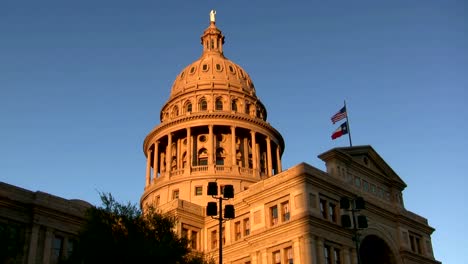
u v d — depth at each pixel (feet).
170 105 349.00
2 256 140.56
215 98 338.54
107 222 148.97
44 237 196.13
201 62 363.97
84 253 143.84
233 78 355.36
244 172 302.86
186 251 156.87
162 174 312.91
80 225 208.23
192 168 299.58
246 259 217.36
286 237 202.59
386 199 251.39
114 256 141.90
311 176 207.62
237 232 229.45
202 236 241.96
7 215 188.34
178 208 238.68
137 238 146.10
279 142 341.82
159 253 144.05
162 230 157.38
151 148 331.57
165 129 321.93
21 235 190.80
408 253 238.89
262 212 218.79
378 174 252.01
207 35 395.34
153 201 297.53
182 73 368.48
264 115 361.92
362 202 148.15
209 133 312.09
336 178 222.69
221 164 314.76
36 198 198.39
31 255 188.34
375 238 230.27
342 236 209.05
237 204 232.32
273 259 205.77
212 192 127.24
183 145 323.37
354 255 210.38
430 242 261.85
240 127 318.65
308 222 196.24
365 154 250.78
